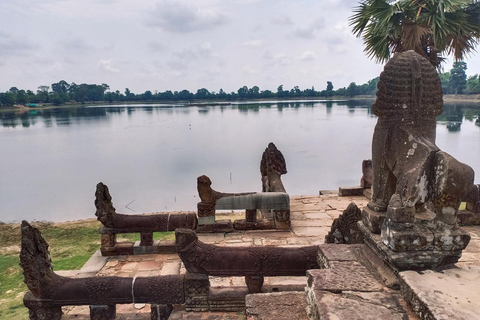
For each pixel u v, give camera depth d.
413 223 3.01
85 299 4.06
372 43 11.77
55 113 109.44
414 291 2.68
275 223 7.57
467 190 2.87
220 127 57.41
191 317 4.15
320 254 3.87
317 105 132.88
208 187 7.41
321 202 9.52
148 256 6.66
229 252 4.16
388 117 3.37
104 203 6.57
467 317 2.36
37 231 4.07
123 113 109.31
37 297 4.04
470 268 3.06
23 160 32.22
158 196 18.48
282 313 3.24
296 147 33.88
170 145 38.59
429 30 10.17
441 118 44.22
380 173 3.57
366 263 3.43
